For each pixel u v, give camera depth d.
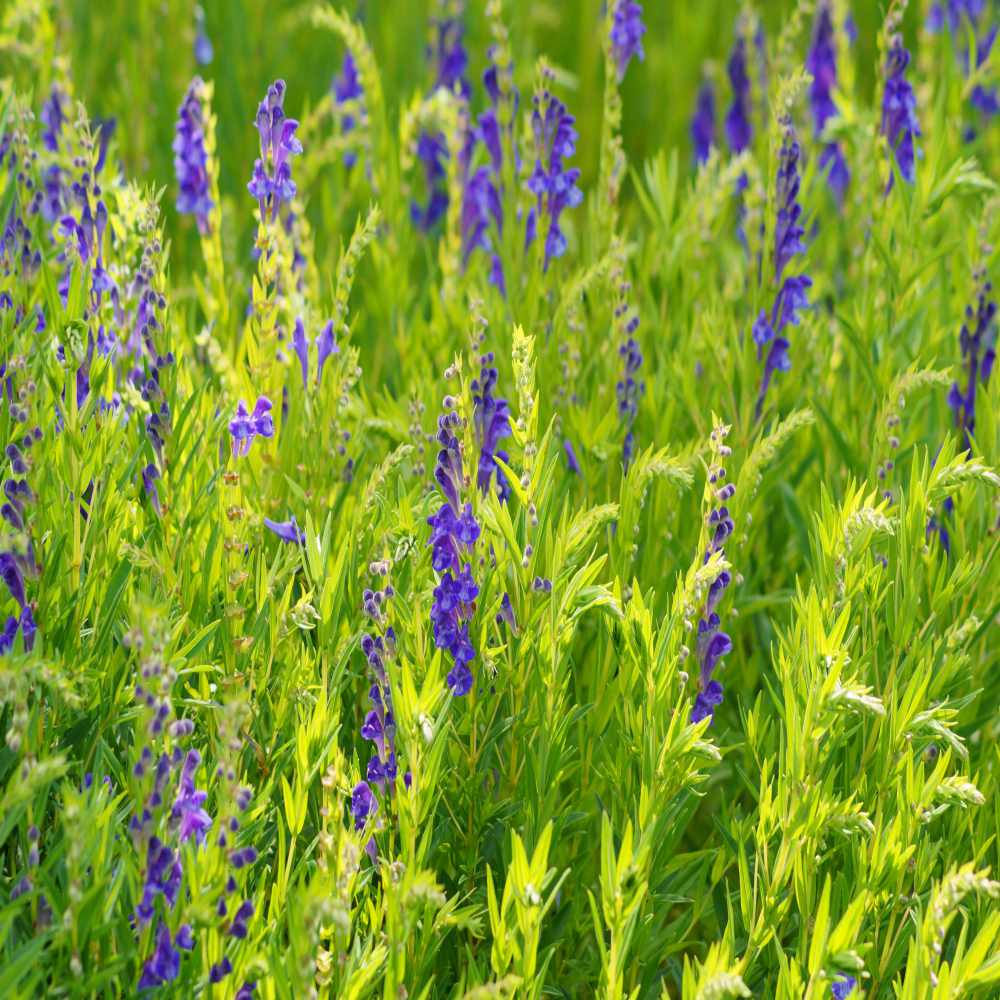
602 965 3.21
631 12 5.33
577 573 3.54
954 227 6.00
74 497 3.40
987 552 4.25
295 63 8.33
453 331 5.50
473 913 3.35
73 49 7.45
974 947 3.04
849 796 3.58
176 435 3.68
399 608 3.53
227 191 6.79
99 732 3.28
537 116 4.95
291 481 4.11
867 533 3.41
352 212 6.95
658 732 3.44
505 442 4.61
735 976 2.79
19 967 2.62
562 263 5.84
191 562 3.69
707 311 5.28
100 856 2.89
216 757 3.39
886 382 4.85
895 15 5.15
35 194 4.55
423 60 8.59
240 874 3.05
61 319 4.02
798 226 4.75
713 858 3.91
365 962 3.03
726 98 8.23
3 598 3.35
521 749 3.64
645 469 3.96
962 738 3.75
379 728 3.29
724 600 4.32
